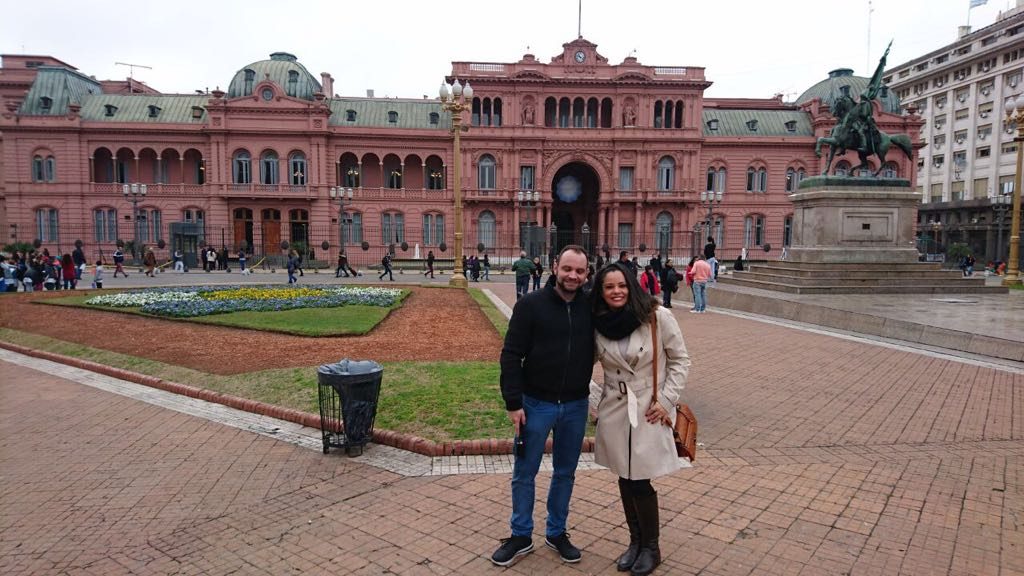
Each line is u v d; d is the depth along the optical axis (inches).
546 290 186.7
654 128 2313.0
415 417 319.9
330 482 254.5
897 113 2461.9
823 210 874.1
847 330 623.8
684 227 2364.7
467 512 226.2
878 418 333.1
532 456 185.5
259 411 350.6
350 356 477.1
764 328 646.5
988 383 406.0
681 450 184.4
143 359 471.2
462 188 2320.4
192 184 2347.4
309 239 2321.6
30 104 2283.5
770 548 197.3
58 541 206.2
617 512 226.2
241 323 623.5
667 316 181.3
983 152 2731.3
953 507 225.1
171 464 275.0
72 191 2245.3
